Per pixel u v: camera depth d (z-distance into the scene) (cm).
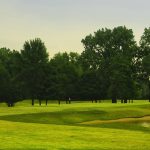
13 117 4728
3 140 2373
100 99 12544
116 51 12600
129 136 2736
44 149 2012
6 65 12888
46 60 12438
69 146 2150
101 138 2578
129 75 10975
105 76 12281
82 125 3784
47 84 12175
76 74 12675
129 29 12769
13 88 10488
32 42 12600
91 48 12912
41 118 4681
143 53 11388
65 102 12656
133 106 6425
